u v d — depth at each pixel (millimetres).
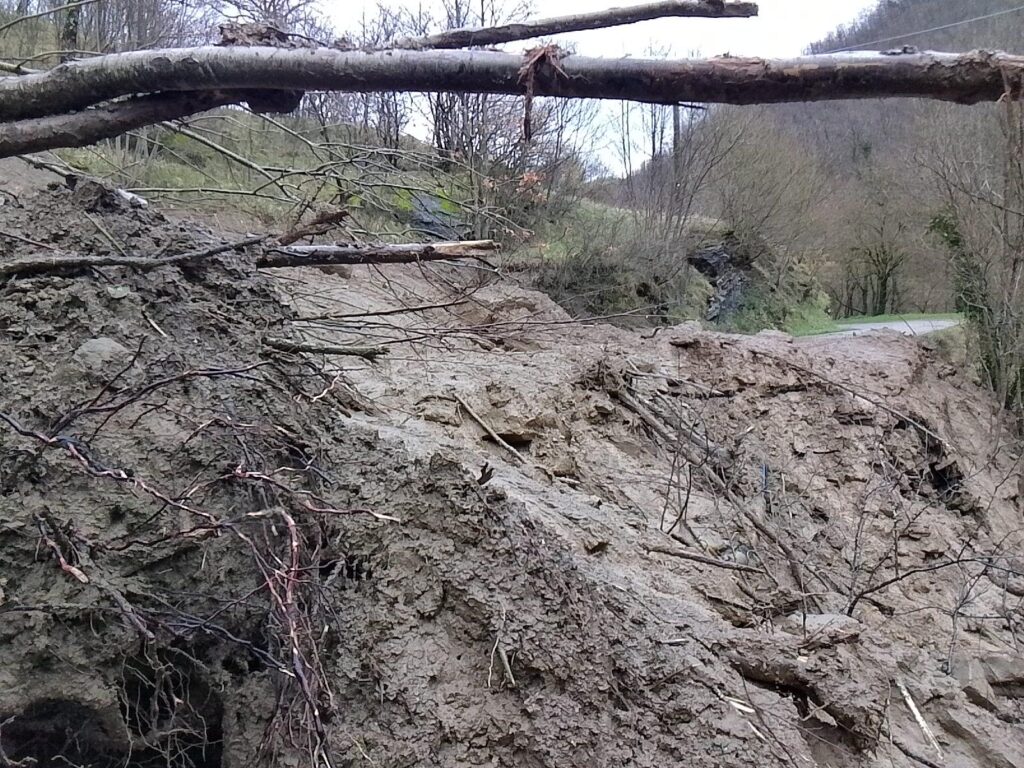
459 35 2088
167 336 2820
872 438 8492
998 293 12203
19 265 2672
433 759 2422
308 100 8656
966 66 1456
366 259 3711
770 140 19641
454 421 5617
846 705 3023
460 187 9648
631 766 2494
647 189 18078
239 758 2299
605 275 14570
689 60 1637
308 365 3258
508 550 2797
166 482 2441
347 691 2451
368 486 2852
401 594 2688
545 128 14922
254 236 3479
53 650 2111
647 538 4723
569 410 6719
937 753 3488
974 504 8547
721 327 17953
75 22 9391
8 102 2189
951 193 12773
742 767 2529
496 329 6957
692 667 2771
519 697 2596
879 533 6906
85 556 2188
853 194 20984
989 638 5574
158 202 7305
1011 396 11898
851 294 23828
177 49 2074
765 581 4887
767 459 7602
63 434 2357
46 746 2209
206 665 2389
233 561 2449
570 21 2090
